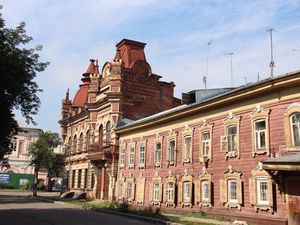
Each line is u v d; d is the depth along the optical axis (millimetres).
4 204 37250
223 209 24328
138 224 22547
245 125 23500
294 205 18969
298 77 19453
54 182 76750
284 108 20781
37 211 29938
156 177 33469
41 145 65000
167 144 32438
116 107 43844
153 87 47188
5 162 26734
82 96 61000
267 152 21391
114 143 42531
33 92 20828
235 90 23609
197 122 28516
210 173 26172
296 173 18922
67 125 62500
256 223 21219
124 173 40000
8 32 19047
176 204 29859
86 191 49500
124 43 49062
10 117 20422
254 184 21969
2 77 18391
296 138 19984
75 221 22969
